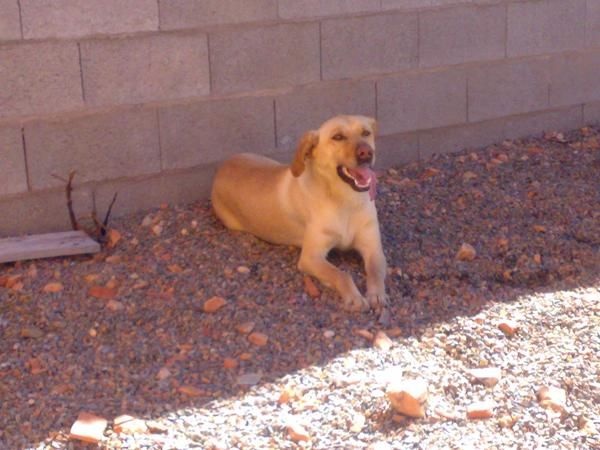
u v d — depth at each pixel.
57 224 4.21
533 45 5.06
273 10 4.43
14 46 4.02
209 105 4.38
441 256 4.11
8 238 4.10
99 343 3.63
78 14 4.10
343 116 3.93
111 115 4.22
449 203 4.50
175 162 4.36
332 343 3.60
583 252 4.13
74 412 3.31
